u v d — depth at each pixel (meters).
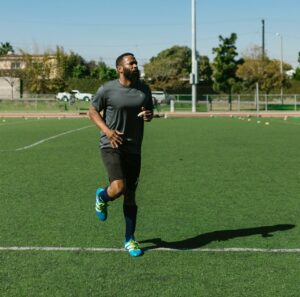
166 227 6.64
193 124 28.77
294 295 4.44
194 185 9.60
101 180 10.20
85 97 66.25
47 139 19.34
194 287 4.62
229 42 52.66
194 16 42.25
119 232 6.40
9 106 47.38
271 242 5.95
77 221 6.95
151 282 4.74
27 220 7.00
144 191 9.02
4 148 16.16
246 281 4.75
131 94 5.37
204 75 84.75
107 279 4.82
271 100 52.22
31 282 4.75
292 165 12.23
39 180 10.19
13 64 90.38
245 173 11.01
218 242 5.96
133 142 5.49
